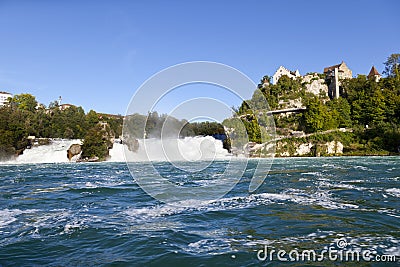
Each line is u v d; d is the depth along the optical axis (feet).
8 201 46.93
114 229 29.30
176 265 20.30
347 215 33.58
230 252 22.47
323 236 26.20
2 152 187.01
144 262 20.92
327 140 209.56
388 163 120.37
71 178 82.12
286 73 361.51
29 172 105.81
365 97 263.08
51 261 21.54
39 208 41.09
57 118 278.87
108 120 203.92
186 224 30.58
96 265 20.59
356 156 189.78
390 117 227.20
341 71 364.17
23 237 27.45
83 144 190.49
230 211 35.81
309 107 231.09
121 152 186.50
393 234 26.55
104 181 72.59
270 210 36.29
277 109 248.52
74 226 30.76
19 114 244.01
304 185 57.62
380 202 40.86
